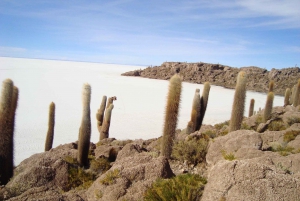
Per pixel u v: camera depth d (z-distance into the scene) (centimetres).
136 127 3111
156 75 13525
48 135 1390
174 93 745
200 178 446
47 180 617
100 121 1772
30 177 601
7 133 711
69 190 607
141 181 485
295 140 909
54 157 708
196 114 1155
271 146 877
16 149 1952
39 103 4116
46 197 393
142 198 431
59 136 2420
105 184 483
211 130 1191
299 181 320
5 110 705
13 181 598
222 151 686
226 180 338
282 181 322
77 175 662
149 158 562
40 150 1962
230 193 329
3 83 706
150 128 3109
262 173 331
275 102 6462
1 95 701
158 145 1089
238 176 336
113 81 9669
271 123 1420
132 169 504
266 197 316
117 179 484
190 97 6606
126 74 13988
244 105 898
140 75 14088
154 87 8756
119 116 3753
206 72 13075
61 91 5709
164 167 509
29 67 13112
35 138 2291
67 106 4069
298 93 2142
